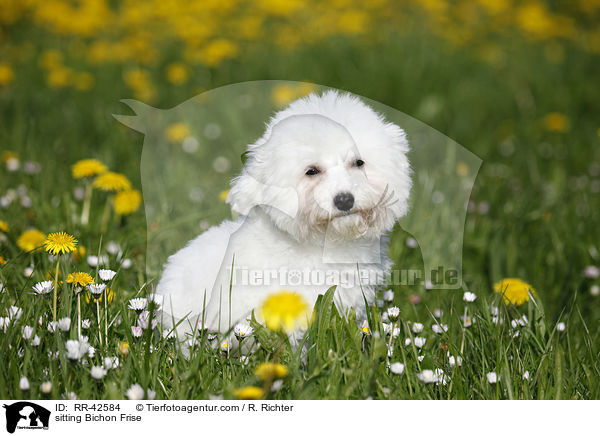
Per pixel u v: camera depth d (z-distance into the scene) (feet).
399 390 8.74
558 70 32.22
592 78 31.45
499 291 11.54
